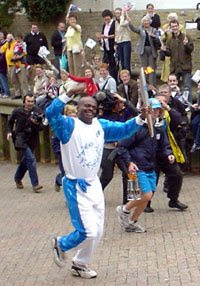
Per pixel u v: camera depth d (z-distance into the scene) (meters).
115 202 13.49
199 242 10.18
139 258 9.50
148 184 10.66
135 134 10.59
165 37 18.19
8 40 20.98
